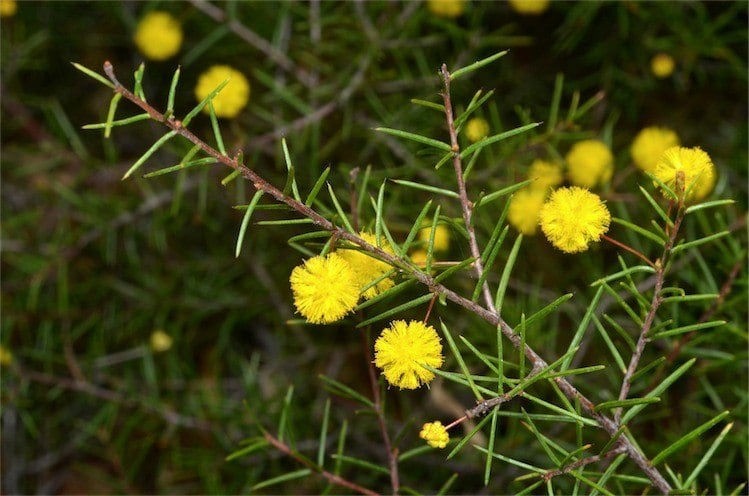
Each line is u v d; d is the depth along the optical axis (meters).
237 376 0.54
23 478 0.55
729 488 0.41
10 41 0.55
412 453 0.32
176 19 0.50
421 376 0.26
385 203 0.45
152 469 0.54
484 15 0.52
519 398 0.42
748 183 0.48
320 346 0.52
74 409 0.55
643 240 0.43
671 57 0.50
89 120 0.58
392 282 0.27
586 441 0.41
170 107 0.25
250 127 0.54
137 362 0.54
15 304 0.52
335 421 0.50
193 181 0.50
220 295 0.52
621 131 0.53
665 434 0.40
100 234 0.51
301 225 0.52
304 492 0.48
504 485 0.45
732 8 0.46
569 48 0.50
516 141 0.38
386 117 0.47
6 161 0.56
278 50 0.48
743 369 0.41
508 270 0.27
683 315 0.38
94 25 0.58
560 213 0.27
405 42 0.47
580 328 0.27
